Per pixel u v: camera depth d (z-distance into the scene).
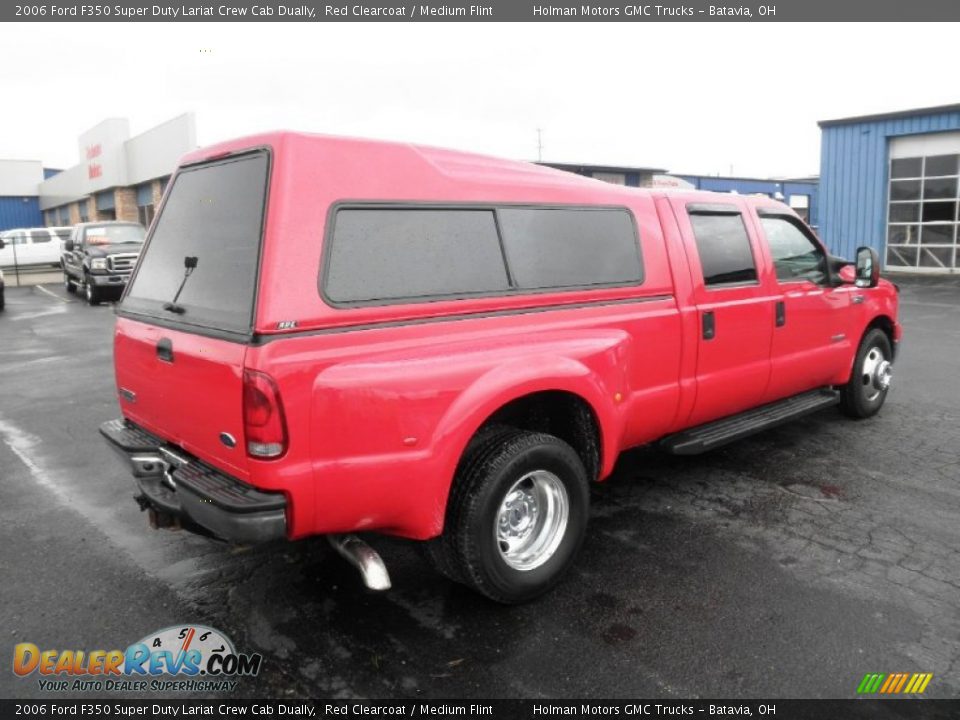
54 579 3.74
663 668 2.93
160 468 3.37
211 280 3.04
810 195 41.25
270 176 2.83
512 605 3.41
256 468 2.71
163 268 3.50
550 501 3.49
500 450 3.22
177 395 3.14
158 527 3.49
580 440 3.76
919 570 3.68
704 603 3.40
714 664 2.95
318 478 2.77
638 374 4.05
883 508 4.44
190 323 3.07
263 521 2.72
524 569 3.36
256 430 2.68
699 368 4.41
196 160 3.42
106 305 18.05
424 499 3.02
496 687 2.83
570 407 3.71
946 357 9.01
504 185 3.51
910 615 3.27
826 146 22.02
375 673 2.93
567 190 3.79
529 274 3.54
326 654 3.06
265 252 2.73
